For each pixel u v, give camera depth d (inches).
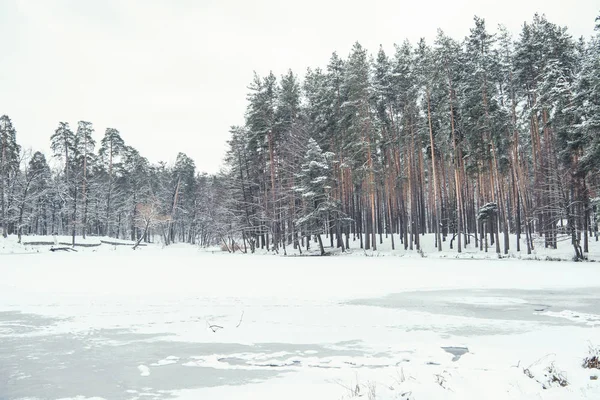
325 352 346.6
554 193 1395.2
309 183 1787.6
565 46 1555.1
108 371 304.3
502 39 1685.5
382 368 295.0
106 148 2923.2
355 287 735.1
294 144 1866.4
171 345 376.8
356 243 2012.8
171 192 3472.0
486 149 1577.3
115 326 456.4
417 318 483.2
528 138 1879.9
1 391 264.1
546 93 1422.2
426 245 1814.7
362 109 1727.4
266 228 2134.6
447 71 1633.9
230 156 2239.2
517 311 520.7
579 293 657.0
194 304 580.7
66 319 493.0
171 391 259.1
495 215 1653.5
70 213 2600.9
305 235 1895.9
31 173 2504.9
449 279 839.1
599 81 1230.3
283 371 296.4
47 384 277.1
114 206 3105.3
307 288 724.0
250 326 449.1
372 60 1979.6
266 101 1996.8
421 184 1866.4
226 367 309.4
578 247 1300.4
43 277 895.1
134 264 1282.0
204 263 1326.3
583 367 267.7
